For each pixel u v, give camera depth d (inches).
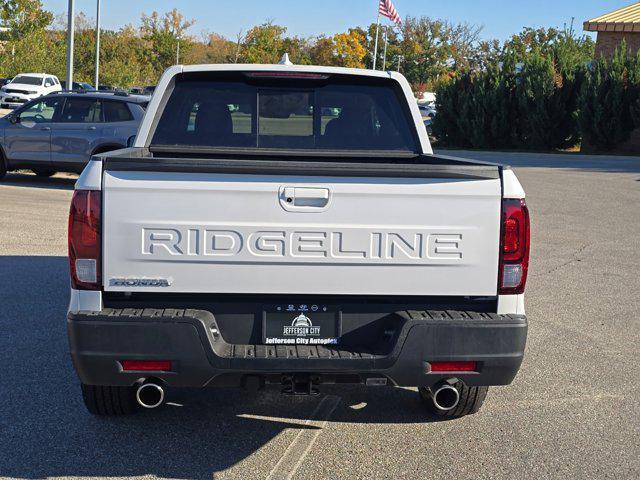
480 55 3400.6
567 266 407.2
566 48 1357.0
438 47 3302.2
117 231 159.3
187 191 159.2
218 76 225.8
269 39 2950.3
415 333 162.6
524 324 165.3
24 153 651.5
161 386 167.2
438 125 1423.5
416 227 162.6
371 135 229.9
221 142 228.1
